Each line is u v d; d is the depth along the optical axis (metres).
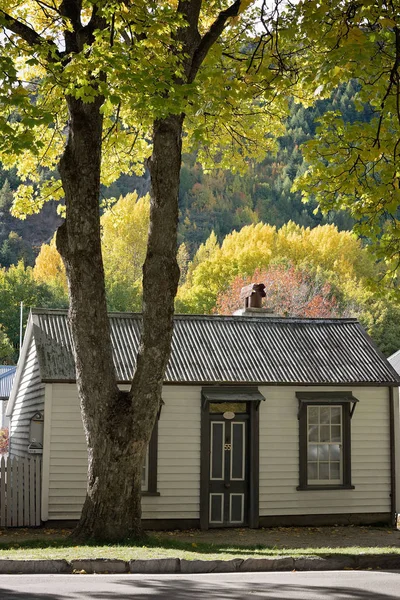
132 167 22.27
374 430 22.72
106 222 111.56
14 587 10.73
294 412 22.19
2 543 15.21
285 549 15.27
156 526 20.88
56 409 20.59
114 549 14.04
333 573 12.73
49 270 117.50
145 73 13.13
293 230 104.44
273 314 25.44
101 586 10.95
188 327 23.41
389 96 13.50
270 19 14.96
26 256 163.12
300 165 166.38
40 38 14.95
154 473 21.03
